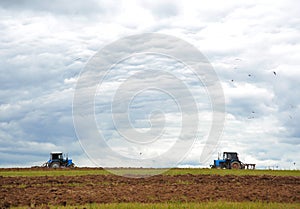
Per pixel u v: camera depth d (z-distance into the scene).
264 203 21.14
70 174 37.59
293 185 29.42
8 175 36.53
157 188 27.38
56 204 21.62
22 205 21.56
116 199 23.02
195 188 27.36
